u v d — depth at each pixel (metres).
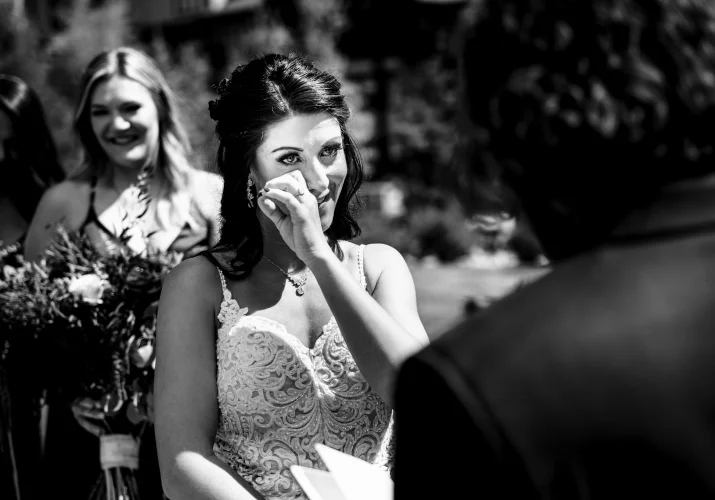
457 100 1.23
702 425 0.92
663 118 1.05
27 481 3.02
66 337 2.66
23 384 2.79
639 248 1.02
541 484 0.92
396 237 12.24
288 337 2.13
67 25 11.96
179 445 2.01
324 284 1.97
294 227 1.99
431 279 7.45
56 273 2.85
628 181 1.07
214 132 2.35
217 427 2.13
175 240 3.29
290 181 2.01
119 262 2.76
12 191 3.76
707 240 1.00
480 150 1.17
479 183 1.21
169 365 2.10
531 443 0.93
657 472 0.91
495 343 0.98
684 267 0.99
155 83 3.45
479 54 1.15
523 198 1.15
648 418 0.92
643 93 1.05
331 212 2.24
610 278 1.00
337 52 13.23
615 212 1.08
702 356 0.94
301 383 2.12
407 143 13.57
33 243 3.39
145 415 2.76
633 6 1.10
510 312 1.00
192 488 1.97
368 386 2.15
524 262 7.24
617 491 0.92
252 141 2.19
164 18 14.48
